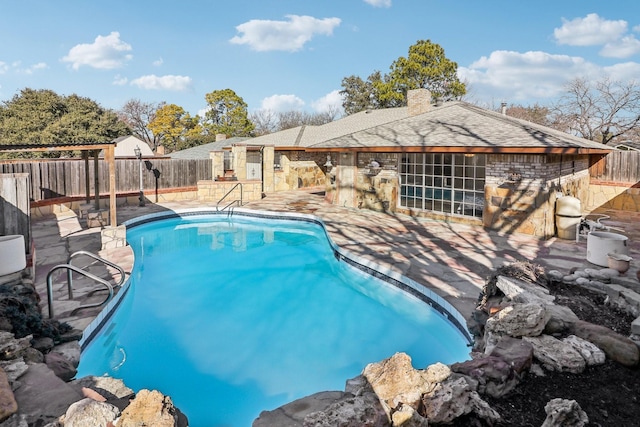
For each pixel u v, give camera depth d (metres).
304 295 8.48
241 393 5.05
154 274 9.81
